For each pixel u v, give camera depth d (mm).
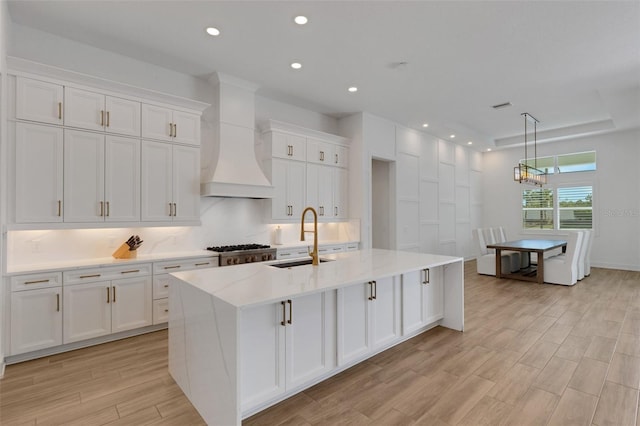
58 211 3178
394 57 3896
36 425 1995
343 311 2598
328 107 5719
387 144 6488
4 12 2713
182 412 2148
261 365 2076
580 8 2953
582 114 6320
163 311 3721
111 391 2396
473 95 5184
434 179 7727
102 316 3309
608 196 7520
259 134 5156
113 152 3514
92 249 3713
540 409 2158
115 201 3520
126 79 3859
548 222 8477
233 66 4125
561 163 8266
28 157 3029
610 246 7496
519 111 6066
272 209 4957
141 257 3758
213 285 2207
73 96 3283
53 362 2887
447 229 8148
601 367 2746
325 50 3727
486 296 5078
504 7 2943
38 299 2957
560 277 5859
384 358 2932
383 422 2031
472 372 2670
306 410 2154
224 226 4773
